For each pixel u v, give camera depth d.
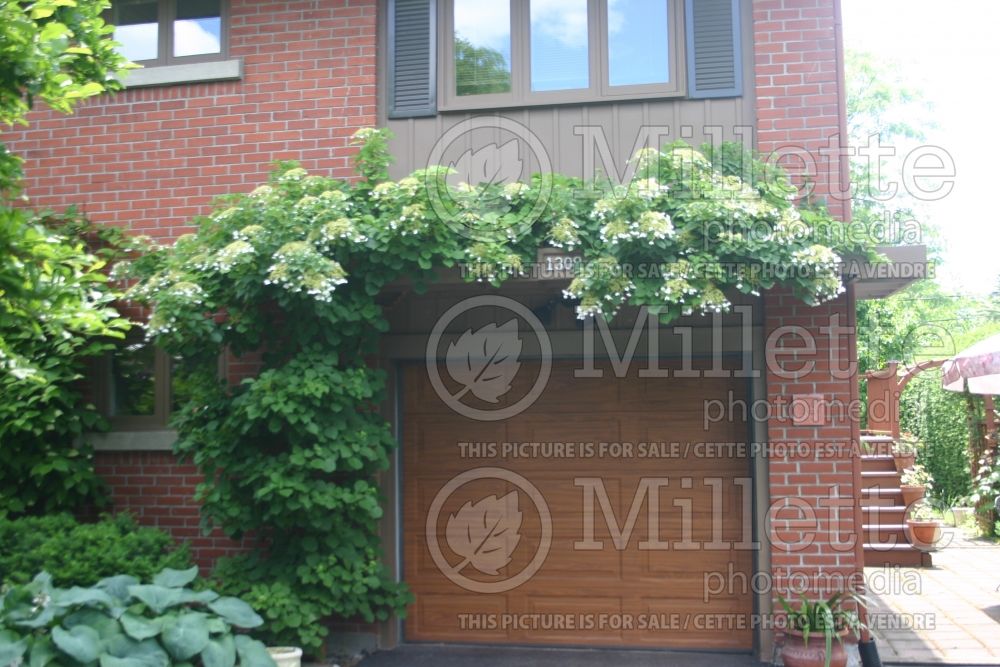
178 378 7.46
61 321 4.51
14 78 4.27
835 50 6.72
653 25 7.04
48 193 7.68
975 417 13.10
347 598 6.41
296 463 6.00
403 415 7.43
